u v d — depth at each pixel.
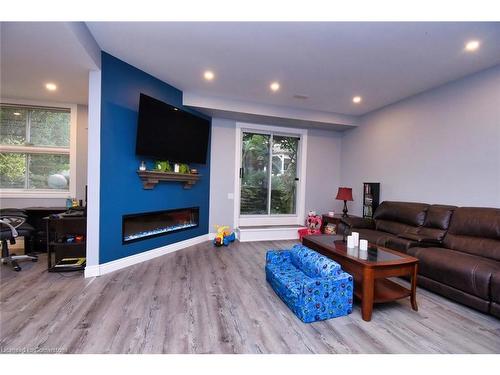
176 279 2.87
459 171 3.29
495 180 2.91
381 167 4.60
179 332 1.85
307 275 2.47
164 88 3.69
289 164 5.50
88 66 2.75
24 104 4.05
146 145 3.32
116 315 2.06
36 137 4.20
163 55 2.93
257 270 3.22
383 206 4.14
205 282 2.80
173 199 4.02
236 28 2.36
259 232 4.89
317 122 4.95
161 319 2.02
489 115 2.97
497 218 2.62
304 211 5.48
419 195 3.86
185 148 3.99
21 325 1.89
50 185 4.29
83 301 2.29
